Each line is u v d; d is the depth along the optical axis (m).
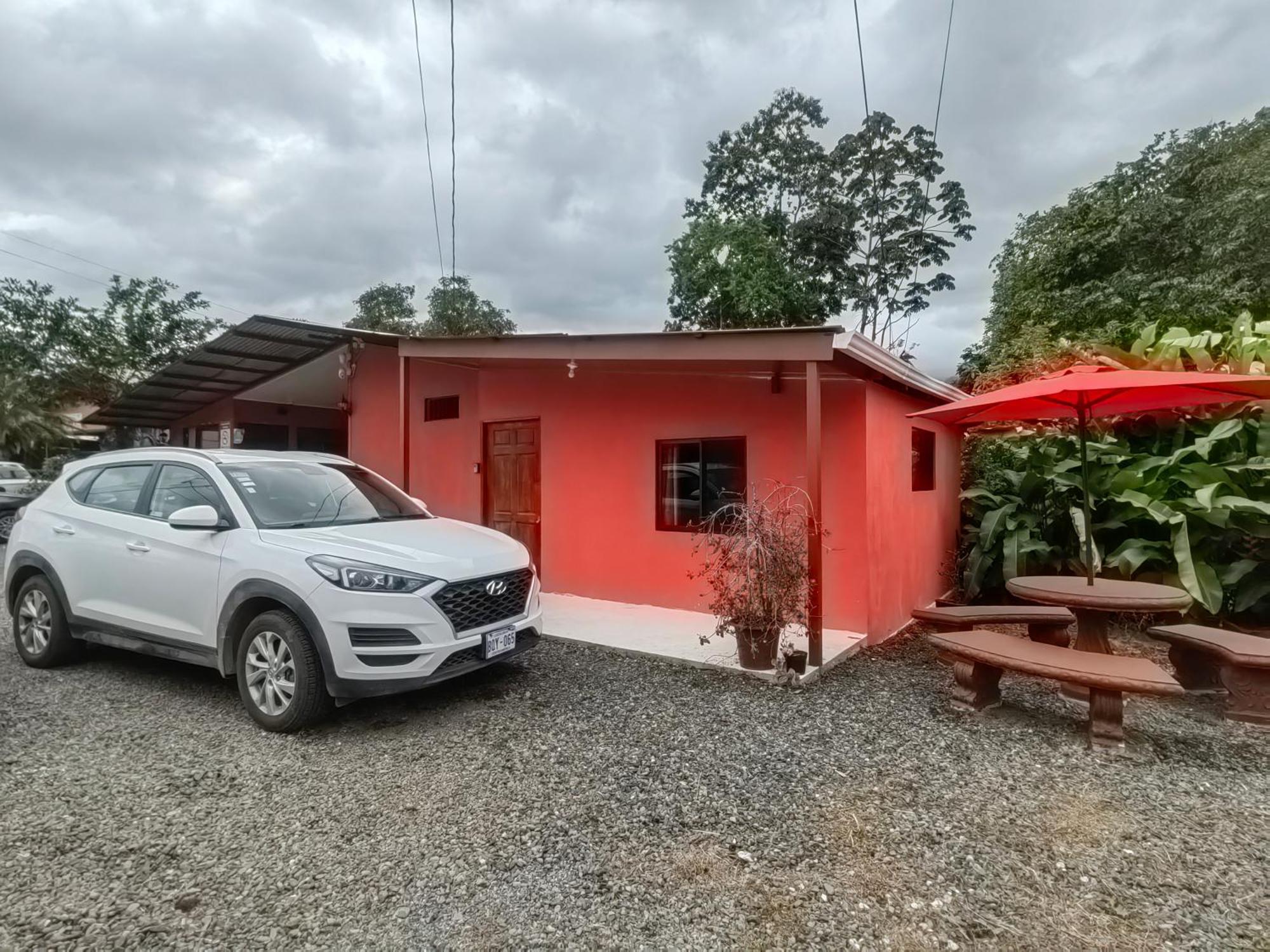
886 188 20.67
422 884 2.39
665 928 2.17
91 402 22.58
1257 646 4.06
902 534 6.61
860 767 3.38
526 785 3.15
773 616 4.70
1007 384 11.54
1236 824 2.86
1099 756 3.53
